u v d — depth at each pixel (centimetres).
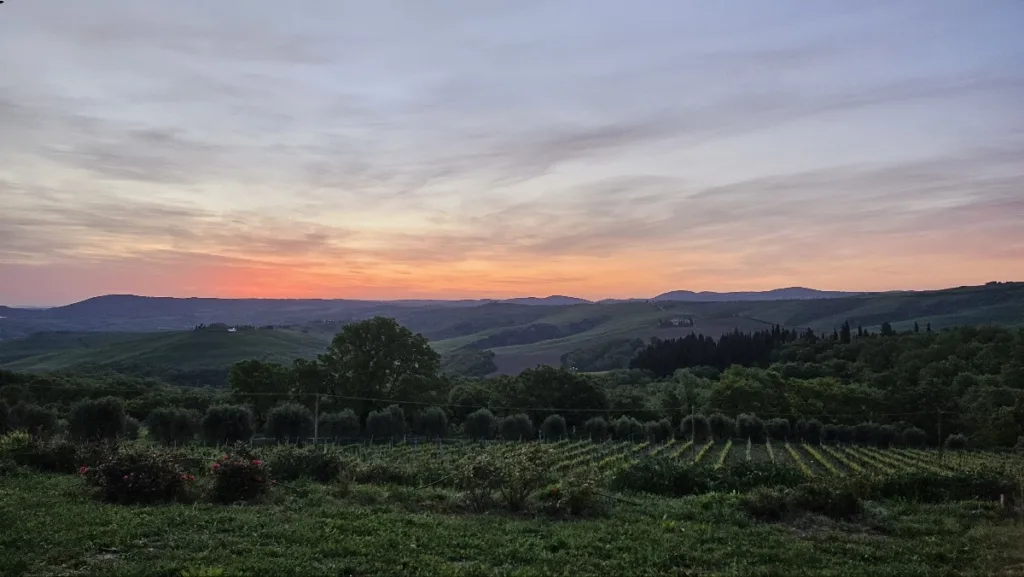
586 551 1113
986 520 1458
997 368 9175
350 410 6175
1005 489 1708
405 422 6450
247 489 1567
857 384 9869
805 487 1543
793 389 9494
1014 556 1130
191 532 1155
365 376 6956
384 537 1156
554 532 1263
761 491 1572
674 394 9638
